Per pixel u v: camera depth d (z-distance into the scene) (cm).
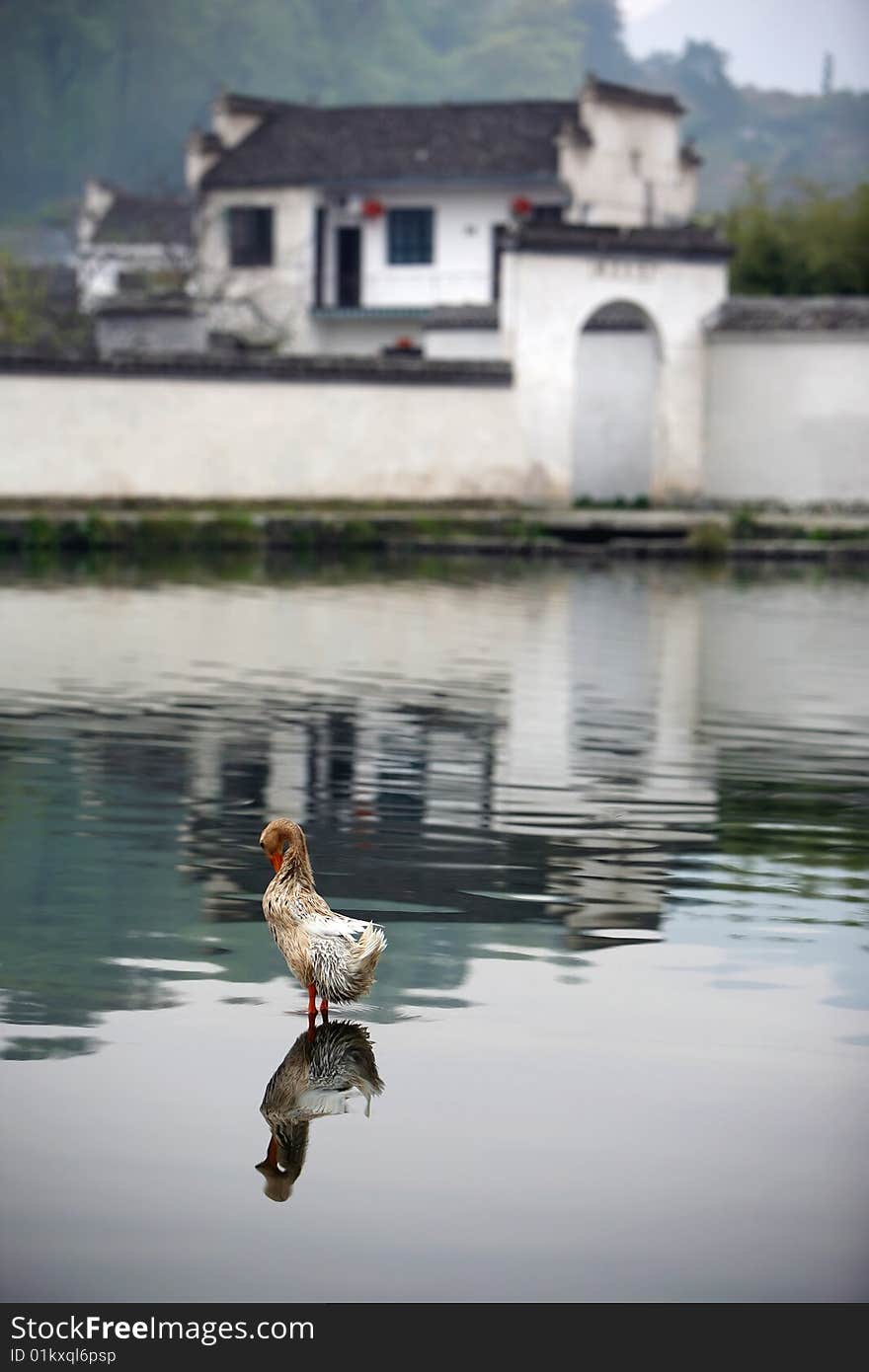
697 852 955
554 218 4684
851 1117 602
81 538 2942
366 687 1498
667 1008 703
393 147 4819
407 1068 637
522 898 857
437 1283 504
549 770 1169
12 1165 557
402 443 3378
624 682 1569
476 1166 563
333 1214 533
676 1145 579
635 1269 510
